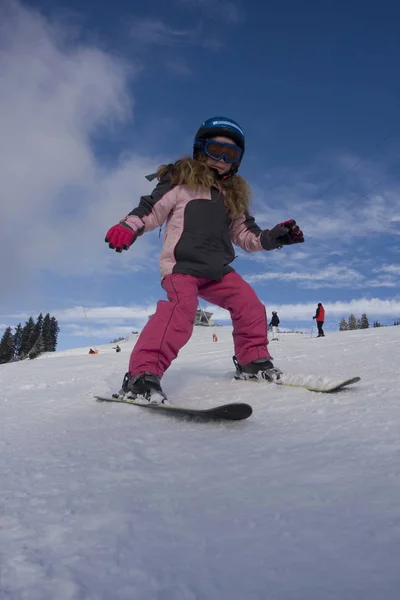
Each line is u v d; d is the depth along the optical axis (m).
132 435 1.59
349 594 0.57
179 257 2.65
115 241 2.48
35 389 3.74
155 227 2.72
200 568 0.65
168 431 1.64
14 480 1.09
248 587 0.60
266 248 2.91
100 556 0.69
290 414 1.80
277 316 20.48
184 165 2.71
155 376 2.29
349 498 0.88
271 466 1.12
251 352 2.81
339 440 1.33
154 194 2.69
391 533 0.72
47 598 0.58
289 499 0.90
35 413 2.34
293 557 0.67
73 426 1.87
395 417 1.56
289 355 5.29
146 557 0.68
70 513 0.86
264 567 0.64
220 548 0.71
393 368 3.03
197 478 1.06
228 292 2.84
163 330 2.38
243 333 2.84
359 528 0.74
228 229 2.84
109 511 0.87
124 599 0.57
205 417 1.76
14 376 5.42
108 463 1.22
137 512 0.86
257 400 2.21
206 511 0.86
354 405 1.86
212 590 0.59
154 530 0.78
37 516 0.85
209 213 2.71
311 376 2.46
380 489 0.91
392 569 0.62
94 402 2.48
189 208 2.69
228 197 2.83
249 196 2.94
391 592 0.56
